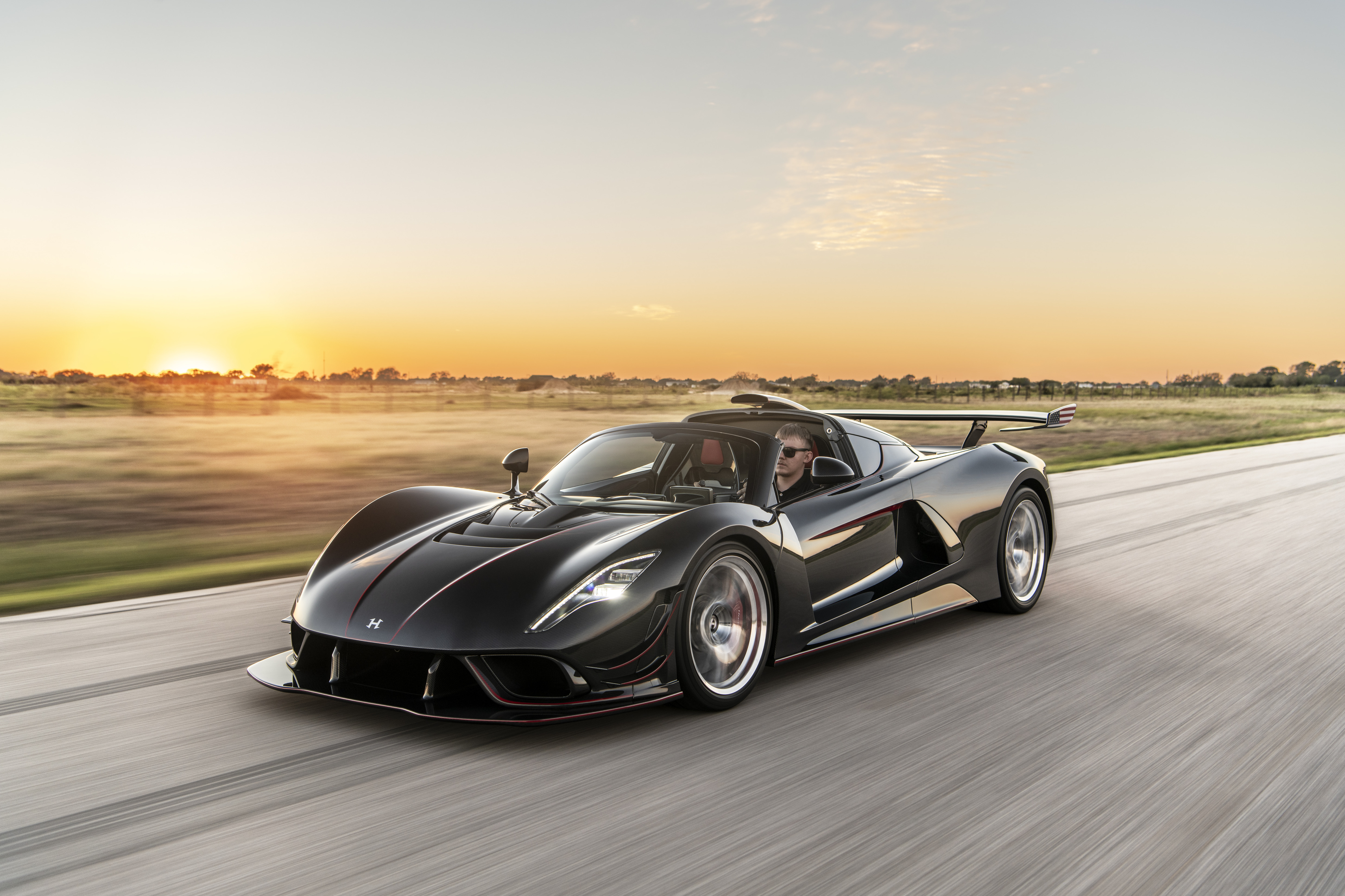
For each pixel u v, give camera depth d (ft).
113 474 47.47
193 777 8.63
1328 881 6.64
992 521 15.21
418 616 9.52
